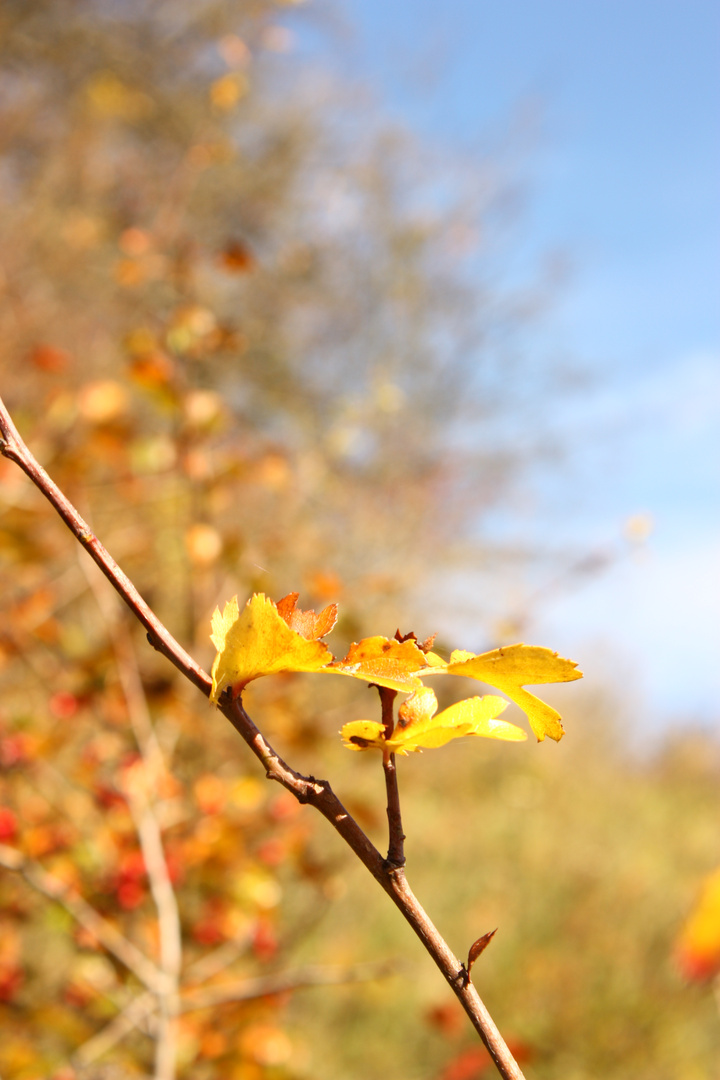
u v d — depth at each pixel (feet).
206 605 6.82
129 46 20.30
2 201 16.69
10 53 18.78
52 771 6.32
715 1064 12.03
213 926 6.37
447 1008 7.71
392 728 1.66
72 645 6.96
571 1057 11.46
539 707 1.64
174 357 7.06
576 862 16.12
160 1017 5.41
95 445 6.92
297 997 10.74
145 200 19.06
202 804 6.51
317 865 7.09
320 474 9.62
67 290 16.05
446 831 16.76
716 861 18.48
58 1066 5.81
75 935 5.65
